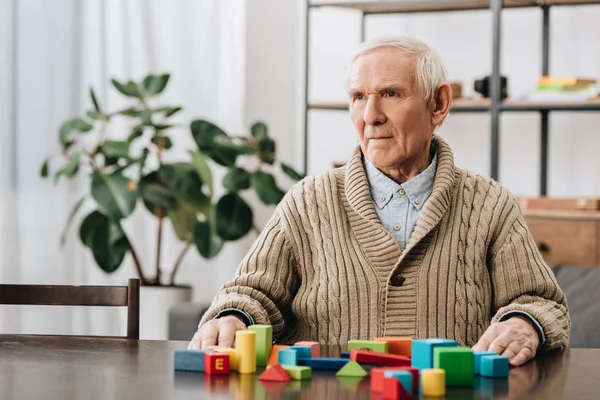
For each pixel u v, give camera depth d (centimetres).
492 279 199
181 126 403
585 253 392
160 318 398
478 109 412
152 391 132
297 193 206
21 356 162
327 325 196
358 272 196
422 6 451
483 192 203
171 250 461
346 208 202
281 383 137
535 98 408
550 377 145
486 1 431
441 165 203
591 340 320
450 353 137
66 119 406
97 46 420
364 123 199
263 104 500
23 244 391
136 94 400
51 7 398
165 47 454
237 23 480
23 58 387
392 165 198
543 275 193
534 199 404
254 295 191
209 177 397
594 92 402
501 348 161
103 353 166
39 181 395
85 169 420
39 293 206
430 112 202
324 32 502
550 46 443
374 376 131
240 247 489
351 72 201
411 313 192
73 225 414
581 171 437
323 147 503
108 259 389
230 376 143
